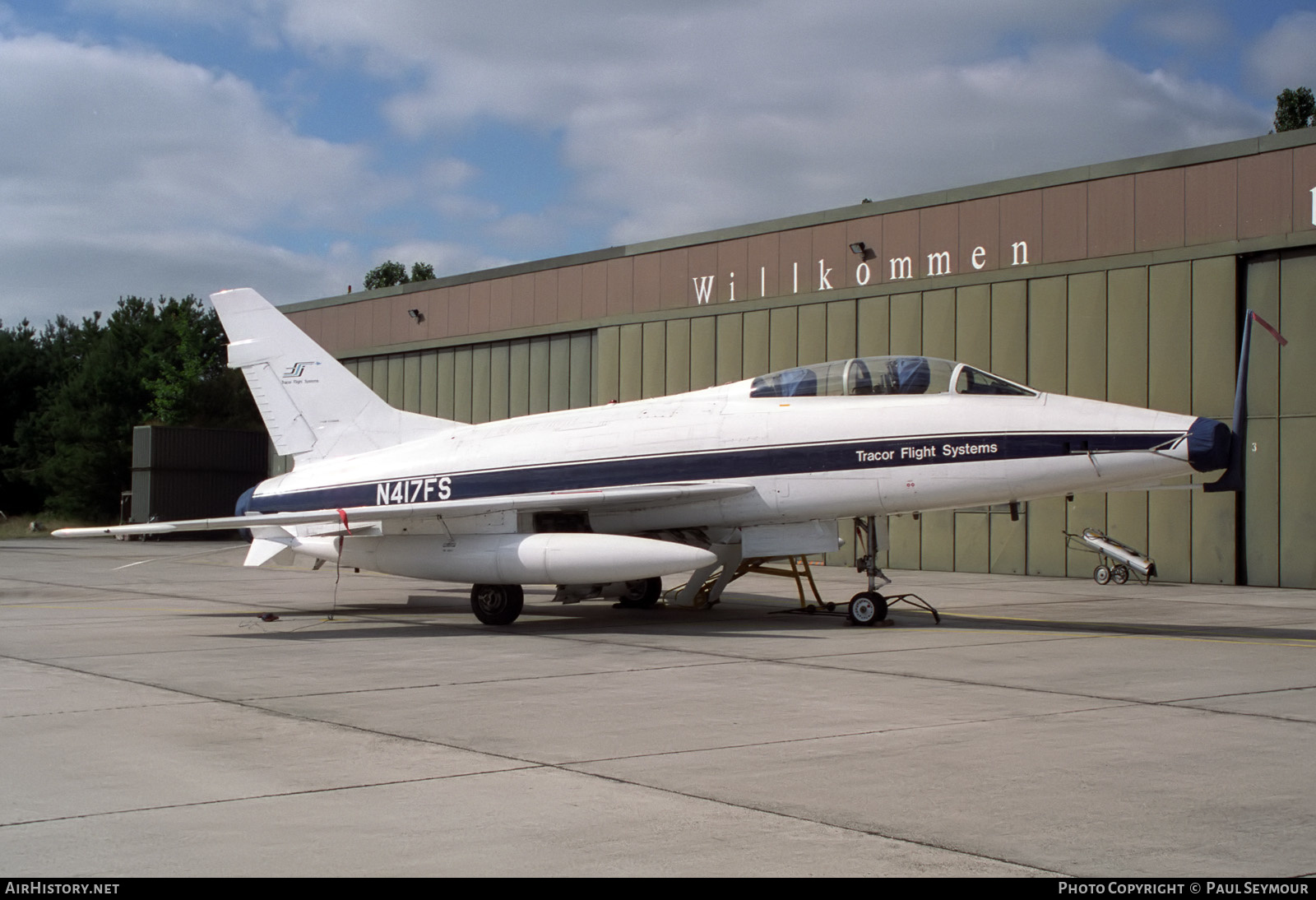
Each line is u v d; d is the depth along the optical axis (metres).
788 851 4.66
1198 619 14.34
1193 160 21.02
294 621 14.69
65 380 66.19
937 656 10.66
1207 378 20.78
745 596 18.83
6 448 62.25
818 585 20.89
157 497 43.16
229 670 9.95
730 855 4.61
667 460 14.05
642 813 5.23
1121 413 12.48
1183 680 9.12
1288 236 19.78
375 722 7.46
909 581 21.88
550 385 31.47
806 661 10.38
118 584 22.03
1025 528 23.17
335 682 9.25
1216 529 20.62
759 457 13.62
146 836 4.91
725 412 14.15
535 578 13.11
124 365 60.00
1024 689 8.74
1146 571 20.38
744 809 5.29
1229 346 20.52
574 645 11.83
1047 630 13.04
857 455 13.20
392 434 16.33
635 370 29.12
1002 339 23.34
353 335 37.28
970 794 5.54
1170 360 21.20
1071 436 12.41
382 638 12.66
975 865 4.46
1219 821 5.06
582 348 30.72
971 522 23.95
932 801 5.40
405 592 19.86
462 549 13.62
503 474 14.79
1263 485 20.23
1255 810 5.23
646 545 12.60
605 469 14.30
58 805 5.41
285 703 8.25
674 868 4.45
